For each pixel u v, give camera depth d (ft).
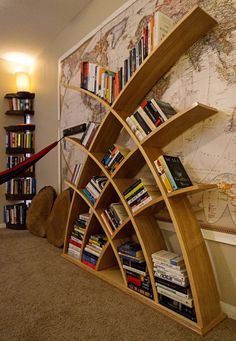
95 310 4.89
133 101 6.06
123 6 7.00
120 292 5.58
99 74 6.52
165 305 4.79
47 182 11.10
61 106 10.01
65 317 4.66
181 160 5.43
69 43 9.64
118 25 7.16
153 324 4.46
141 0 6.44
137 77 5.34
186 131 5.32
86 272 6.60
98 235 6.84
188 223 4.82
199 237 4.87
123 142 6.81
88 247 6.83
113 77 6.19
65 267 6.92
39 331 4.27
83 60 8.68
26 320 4.57
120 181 6.03
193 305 4.36
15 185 11.72
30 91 12.64
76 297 5.36
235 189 4.58
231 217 4.63
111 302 5.17
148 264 5.10
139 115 5.32
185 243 4.52
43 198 10.28
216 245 4.89
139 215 5.60
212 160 4.92
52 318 4.63
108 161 6.22
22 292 5.57
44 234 9.82
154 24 5.16
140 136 5.31
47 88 11.17
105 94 6.31
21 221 11.44
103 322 4.52
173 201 4.80
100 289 5.71
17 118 12.69
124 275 5.65
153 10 6.09
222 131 4.76
